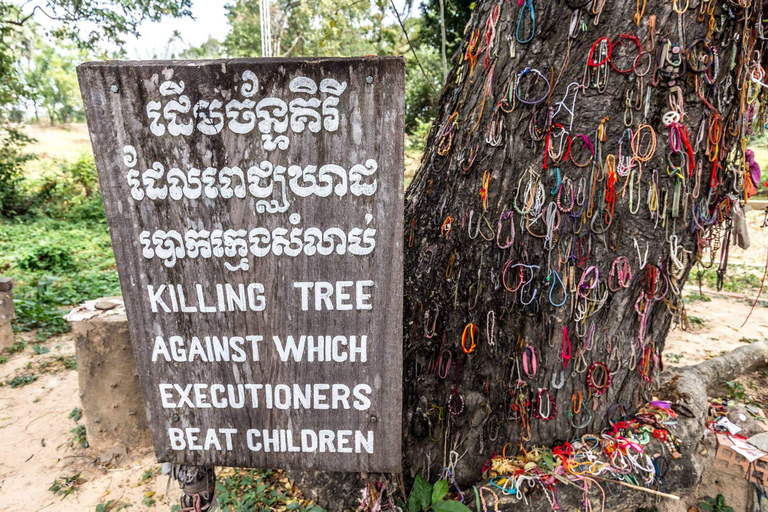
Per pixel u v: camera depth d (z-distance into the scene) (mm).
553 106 1772
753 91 1960
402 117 1249
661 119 1733
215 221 1377
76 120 38281
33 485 2771
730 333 5082
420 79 16781
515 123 1838
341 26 6457
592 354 2027
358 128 1271
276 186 1335
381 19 5727
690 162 1764
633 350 2088
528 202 1842
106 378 2893
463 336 2029
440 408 2133
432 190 2182
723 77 1757
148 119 1301
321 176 1316
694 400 2355
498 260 1954
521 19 1772
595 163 1776
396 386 1494
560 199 1816
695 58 1675
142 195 1363
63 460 3002
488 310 1998
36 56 31125
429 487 2023
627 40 1685
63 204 13664
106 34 10344
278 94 1260
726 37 1701
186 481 1710
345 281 1404
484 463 2135
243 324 1467
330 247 1377
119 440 2986
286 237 1377
